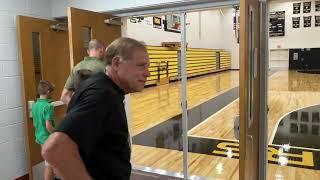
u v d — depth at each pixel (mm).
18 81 3582
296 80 13133
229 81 13859
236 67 20188
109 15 3713
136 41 1324
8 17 3434
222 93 10555
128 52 1268
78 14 3199
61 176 1051
